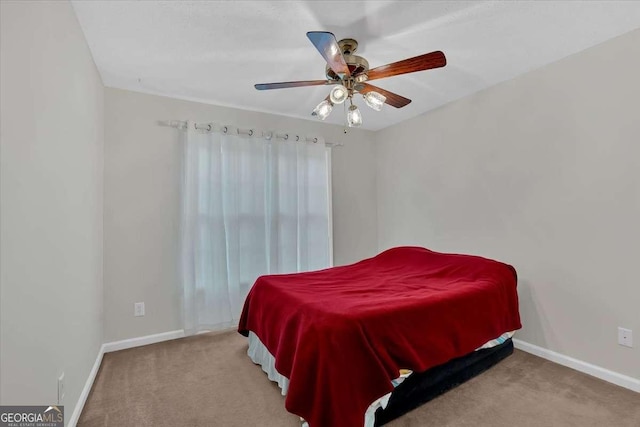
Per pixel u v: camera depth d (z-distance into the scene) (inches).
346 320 61.5
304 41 82.4
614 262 81.7
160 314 114.5
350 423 55.2
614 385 80.3
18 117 44.3
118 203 108.3
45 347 52.7
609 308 82.5
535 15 72.7
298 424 67.2
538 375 85.6
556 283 93.6
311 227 144.4
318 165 146.3
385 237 161.8
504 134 108.1
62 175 61.4
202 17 72.1
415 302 71.7
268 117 137.4
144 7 68.4
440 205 132.5
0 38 40.0
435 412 69.7
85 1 66.2
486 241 114.1
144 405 73.9
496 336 84.4
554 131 94.3
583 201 87.7
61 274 60.5
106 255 105.7
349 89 79.2
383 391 59.8
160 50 86.0
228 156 124.9
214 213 120.0
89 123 84.8
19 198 44.5
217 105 126.7
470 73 102.2
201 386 82.3
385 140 161.6
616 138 81.4
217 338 116.0
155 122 115.4
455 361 79.0
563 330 91.7
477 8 70.1
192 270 114.7
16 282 43.7
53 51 56.7
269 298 86.7
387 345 63.9
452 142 127.0
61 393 59.6
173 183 117.8
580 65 88.6
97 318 94.5
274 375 83.0
